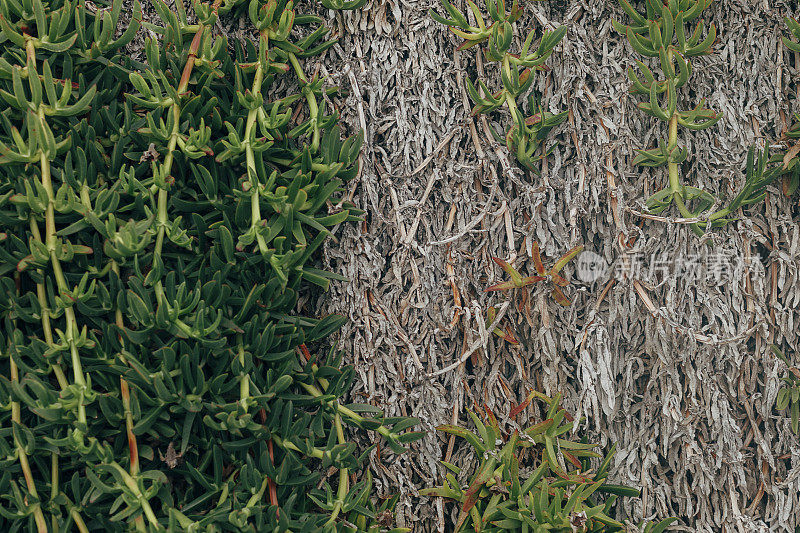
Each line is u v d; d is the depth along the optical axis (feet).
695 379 7.17
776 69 7.24
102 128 6.72
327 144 6.76
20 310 6.49
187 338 6.64
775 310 7.27
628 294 7.17
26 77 6.55
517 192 7.15
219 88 6.88
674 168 7.11
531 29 7.09
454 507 7.06
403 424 6.84
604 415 7.20
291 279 6.84
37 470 6.62
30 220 6.53
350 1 6.89
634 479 7.15
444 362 7.10
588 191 7.15
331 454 6.70
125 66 6.74
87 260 6.64
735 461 7.16
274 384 6.70
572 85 7.14
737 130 7.20
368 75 7.00
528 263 7.16
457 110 7.10
